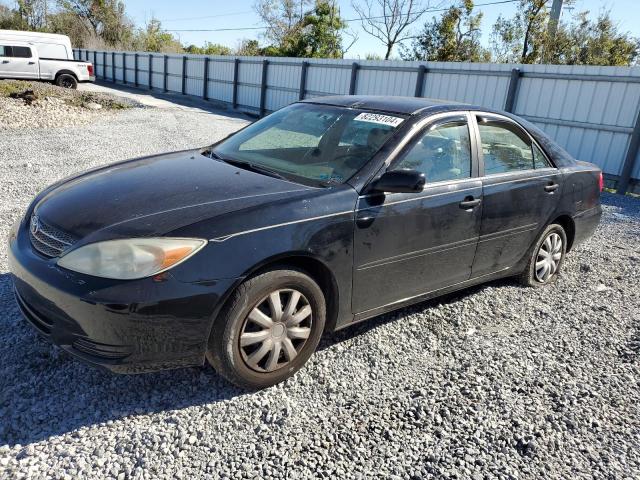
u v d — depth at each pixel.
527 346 3.73
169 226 2.64
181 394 2.89
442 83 14.86
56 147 10.07
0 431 2.51
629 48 28.86
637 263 5.77
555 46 28.62
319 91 20.03
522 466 2.58
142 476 2.33
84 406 2.74
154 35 69.12
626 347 3.81
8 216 5.62
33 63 22.64
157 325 2.54
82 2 64.81
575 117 11.66
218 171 3.42
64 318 2.58
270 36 50.06
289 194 3.03
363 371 3.25
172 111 20.28
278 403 2.88
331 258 3.03
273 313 2.88
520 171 4.29
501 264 4.30
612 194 10.73
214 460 2.46
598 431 2.87
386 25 38.56
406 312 4.08
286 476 2.39
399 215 3.32
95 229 2.70
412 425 2.80
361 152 3.43
